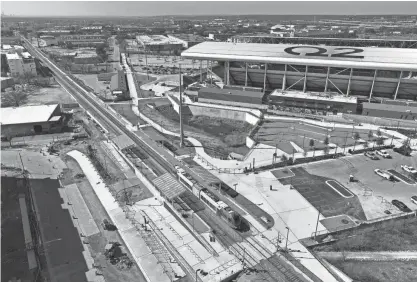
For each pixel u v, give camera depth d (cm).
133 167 7756
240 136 9956
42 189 7012
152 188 6812
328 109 11300
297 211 6000
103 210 6316
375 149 8394
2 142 9588
